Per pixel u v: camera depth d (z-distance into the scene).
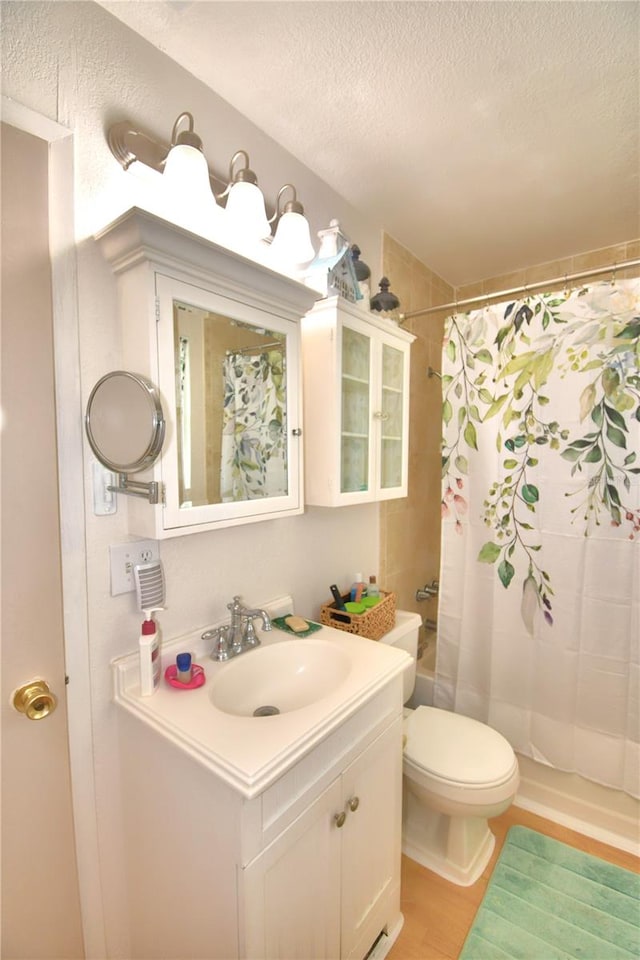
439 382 2.41
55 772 0.90
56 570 0.88
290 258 1.23
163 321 0.84
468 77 1.12
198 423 0.94
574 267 2.16
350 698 0.92
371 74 1.11
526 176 1.54
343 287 1.33
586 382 1.45
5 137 0.79
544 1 0.93
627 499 1.42
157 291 0.83
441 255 2.14
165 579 1.05
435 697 1.84
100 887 0.96
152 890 0.93
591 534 1.48
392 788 1.13
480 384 1.65
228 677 1.04
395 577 2.06
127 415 0.84
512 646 1.64
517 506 1.60
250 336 1.06
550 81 1.14
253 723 0.83
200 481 0.95
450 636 1.79
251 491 1.07
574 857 1.45
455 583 1.77
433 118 1.27
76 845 0.93
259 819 0.72
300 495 1.18
